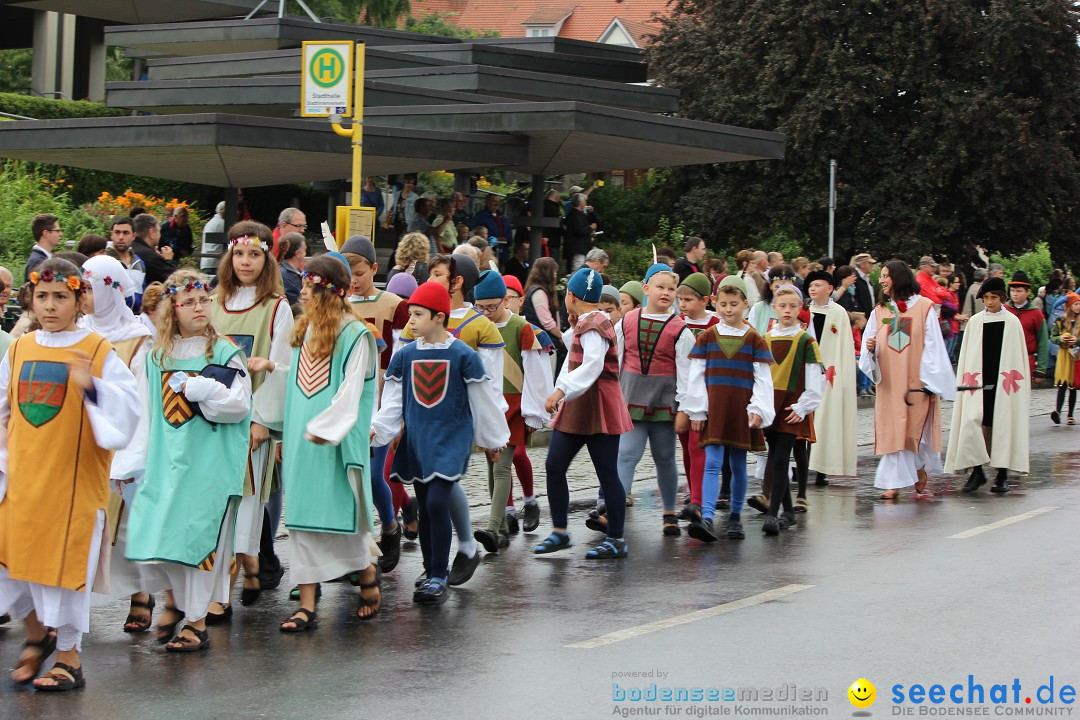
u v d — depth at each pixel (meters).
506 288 11.74
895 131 37.78
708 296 12.37
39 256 13.52
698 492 12.24
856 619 8.72
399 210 24.62
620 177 40.78
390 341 11.06
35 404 7.21
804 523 12.70
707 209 38.09
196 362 8.13
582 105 22.36
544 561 10.77
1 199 23.27
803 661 7.73
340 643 8.20
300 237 11.72
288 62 27.47
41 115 31.33
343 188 25.69
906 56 36.44
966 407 14.93
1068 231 39.03
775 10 37.47
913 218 36.38
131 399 7.32
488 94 28.02
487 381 9.39
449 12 94.25
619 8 95.56
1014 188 36.56
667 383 11.88
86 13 37.53
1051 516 13.00
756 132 25.27
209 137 19.88
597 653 7.92
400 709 6.84
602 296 13.34
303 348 8.62
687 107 39.34
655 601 9.30
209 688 7.22
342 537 8.62
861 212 37.91
